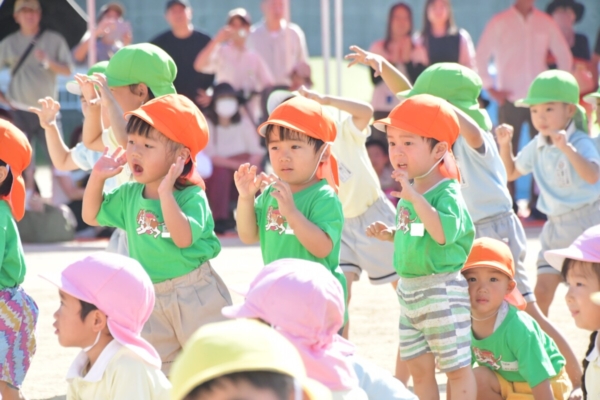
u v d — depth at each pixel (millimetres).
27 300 14984
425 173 15000
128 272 12000
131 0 43188
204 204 15039
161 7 43312
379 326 22844
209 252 15117
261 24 39844
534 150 21125
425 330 14859
